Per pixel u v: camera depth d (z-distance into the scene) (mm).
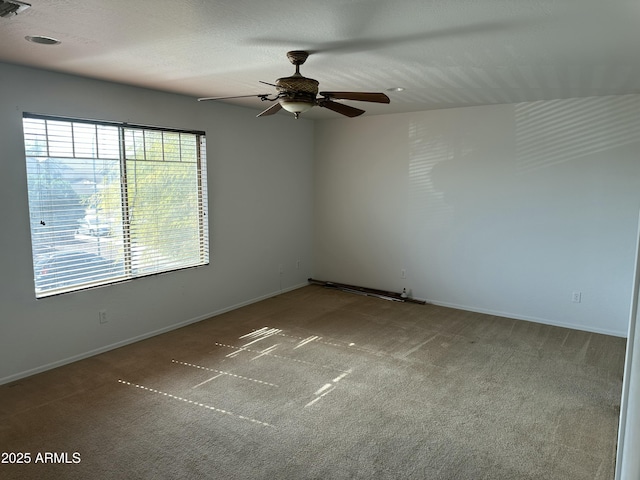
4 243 3238
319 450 2523
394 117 5535
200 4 2012
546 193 4664
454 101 4629
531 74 3385
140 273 4242
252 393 3186
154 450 2516
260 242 5578
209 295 4945
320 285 6379
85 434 2666
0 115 3141
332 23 2262
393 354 3906
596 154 4371
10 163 3225
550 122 4559
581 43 2582
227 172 5020
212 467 2371
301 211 6211
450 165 5211
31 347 3451
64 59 3014
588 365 3689
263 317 4957
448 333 4457
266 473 2324
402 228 5656
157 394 3162
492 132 4895
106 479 2273
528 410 2967
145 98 4082
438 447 2559
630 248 4297
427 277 5547
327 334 4410
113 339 4020
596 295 4504
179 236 4586
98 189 3824
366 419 2848
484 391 3229
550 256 4715
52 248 3551
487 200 5012
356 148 5902
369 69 3244
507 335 4406
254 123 5316
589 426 2777
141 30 2395
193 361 3740
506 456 2480
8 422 2791
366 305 5430
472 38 2490
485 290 5145
